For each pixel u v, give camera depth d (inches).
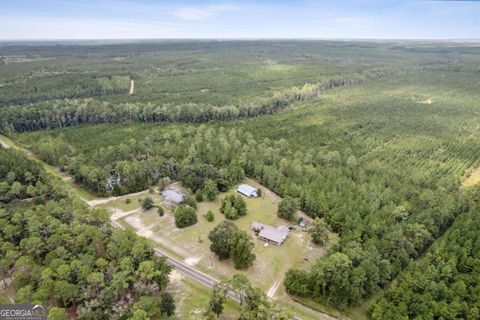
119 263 2566.4
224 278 2849.4
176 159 4921.3
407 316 2226.9
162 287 2559.1
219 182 4355.3
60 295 2239.2
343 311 2544.3
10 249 2667.3
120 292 2358.5
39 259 2687.0
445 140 5526.6
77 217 3088.1
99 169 4367.6
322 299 2593.5
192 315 2437.3
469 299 2389.3
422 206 3654.0
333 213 3548.2
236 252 2942.9
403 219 3442.4
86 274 2381.9
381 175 4286.4
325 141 5551.2
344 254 2711.6
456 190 4025.6
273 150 4953.3
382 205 3732.8
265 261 3063.5
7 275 2596.0
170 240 3348.9
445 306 2276.1
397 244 2952.8
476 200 3786.9
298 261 3078.2
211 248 3083.2
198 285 2755.9
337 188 3991.1
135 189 4328.3
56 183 3784.5
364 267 2623.0
